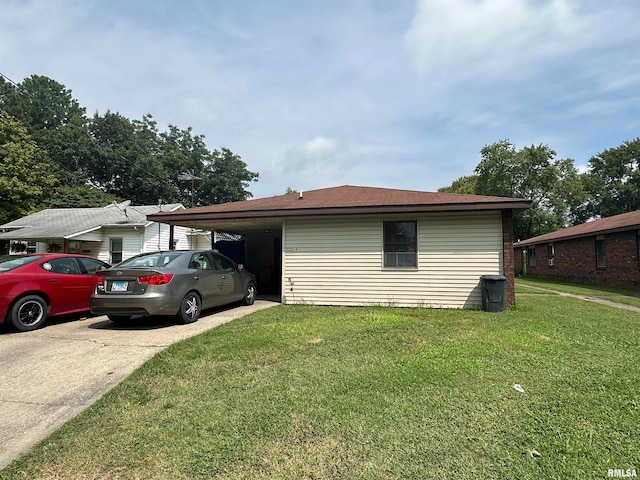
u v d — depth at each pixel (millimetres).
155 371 3768
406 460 2191
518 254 27016
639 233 13648
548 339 5074
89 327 6070
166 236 19609
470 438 2438
